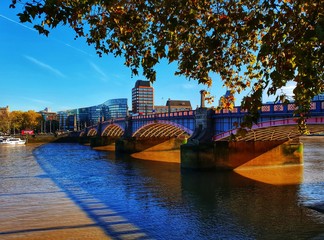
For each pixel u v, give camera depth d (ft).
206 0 24.06
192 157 147.02
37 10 18.94
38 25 20.08
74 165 179.63
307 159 187.42
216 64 28.96
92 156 237.66
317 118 100.42
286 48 19.39
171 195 97.45
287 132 136.26
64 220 71.20
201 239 59.62
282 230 64.23
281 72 19.39
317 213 76.07
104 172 150.41
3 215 75.41
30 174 143.54
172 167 168.66
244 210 79.92
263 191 102.73
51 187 111.55
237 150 151.84
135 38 26.73
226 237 60.64
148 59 24.56
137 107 552.41
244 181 120.98
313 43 19.54
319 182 116.57
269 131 132.05
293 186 110.11
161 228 65.82
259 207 82.74
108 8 22.93
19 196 96.68
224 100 33.63
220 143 149.48
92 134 444.55
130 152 256.73
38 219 72.23
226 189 106.42
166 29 22.97
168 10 22.07
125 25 25.17
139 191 103.71
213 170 147.13
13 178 132.05
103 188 109.40
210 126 151.84
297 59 19.36
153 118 212.02
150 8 23.38
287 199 91.15
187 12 21.42
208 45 22.84
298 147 163.02
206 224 68.49
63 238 59.82
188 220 71.41
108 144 355.77
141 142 259.39
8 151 289.74
